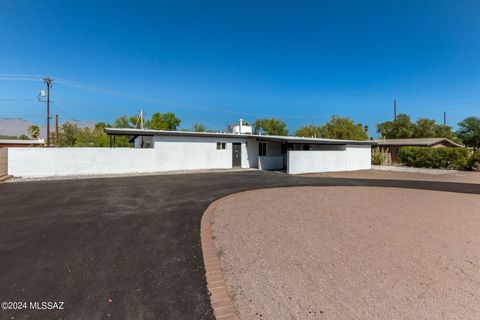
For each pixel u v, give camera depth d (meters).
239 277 3.75
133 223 6.38
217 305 3.10
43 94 28.47
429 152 24.45
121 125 42.88
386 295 3.29
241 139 22.23
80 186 12.23
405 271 3.93
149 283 3.60
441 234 5.61
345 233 5.60
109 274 3.84
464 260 4.34
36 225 6.20
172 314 2.94
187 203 8.62
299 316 2.89
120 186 12.24
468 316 2.90
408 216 7.05
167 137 19.30
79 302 3.15
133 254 4.55
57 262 4.22
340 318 2.85
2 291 3.38
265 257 4.40
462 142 41.34
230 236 5.41
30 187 11.95
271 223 6.30
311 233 5.58
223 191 10.96
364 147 24.05
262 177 16.25
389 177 17.34
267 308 3.04
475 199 9.63
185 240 5.24
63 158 16.61
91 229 5.91
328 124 48.59
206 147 20.77
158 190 11.16
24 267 4.04
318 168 20.62
